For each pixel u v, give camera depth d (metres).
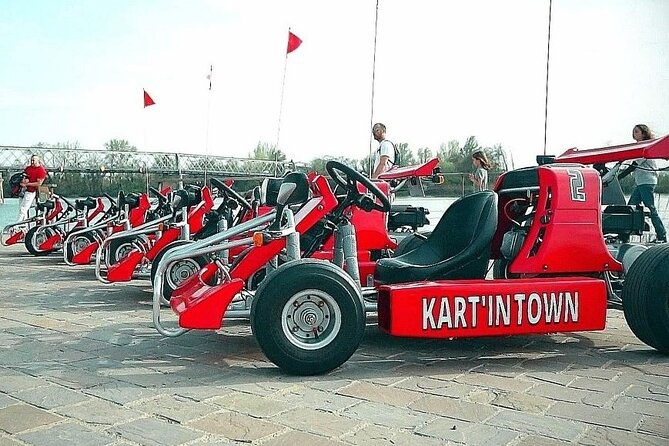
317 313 3.33
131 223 7.86
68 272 8.02
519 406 2.86
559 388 3.13
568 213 3.83
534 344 4.03
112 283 6.93
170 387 3.15
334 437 2.51
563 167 3.95
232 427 2.62
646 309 3.65
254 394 3.04
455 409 2.82
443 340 4.13
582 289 3.65
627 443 2.44
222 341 4.13
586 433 2.54
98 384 3.21
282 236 3.66
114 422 2.68
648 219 5.76
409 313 3.44
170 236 6.36
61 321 4.85
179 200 6.25
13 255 10.15
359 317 3.35
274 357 3.27
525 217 4.16
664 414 2.76
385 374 3.37
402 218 6.48
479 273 3.86
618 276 4.24
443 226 4.15
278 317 3.26
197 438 2.51
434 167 6.45
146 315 5.09
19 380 3.28
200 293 3.70
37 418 2.73
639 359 3.67
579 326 3.65
